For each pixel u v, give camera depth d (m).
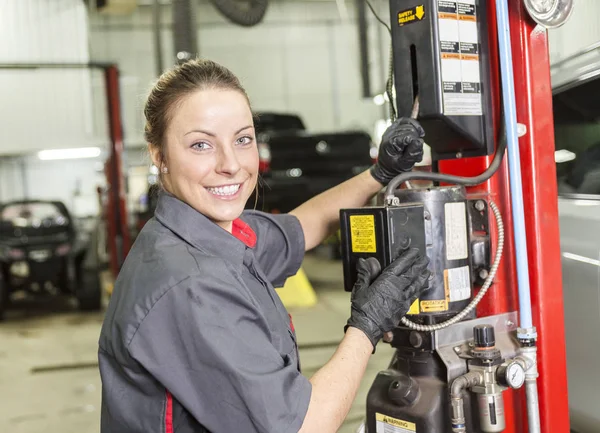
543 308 1.59
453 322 1.45
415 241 1.39
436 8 1.48
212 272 1.18
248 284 1.34
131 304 1.17
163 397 1.19
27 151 13.39
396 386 1.51
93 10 12.76
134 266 1.24
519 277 1.49
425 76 1.51
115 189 8.10
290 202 8.20
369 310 1.30
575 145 2.30
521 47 1.57
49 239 6.77
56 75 13.34
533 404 1.49
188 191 1.29
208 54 14.97
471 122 1.55
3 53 12.48
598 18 2.05
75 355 5.23
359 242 1.40
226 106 1.26
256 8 4.06
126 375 1.21
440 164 1.71
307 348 4.71
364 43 8.08
